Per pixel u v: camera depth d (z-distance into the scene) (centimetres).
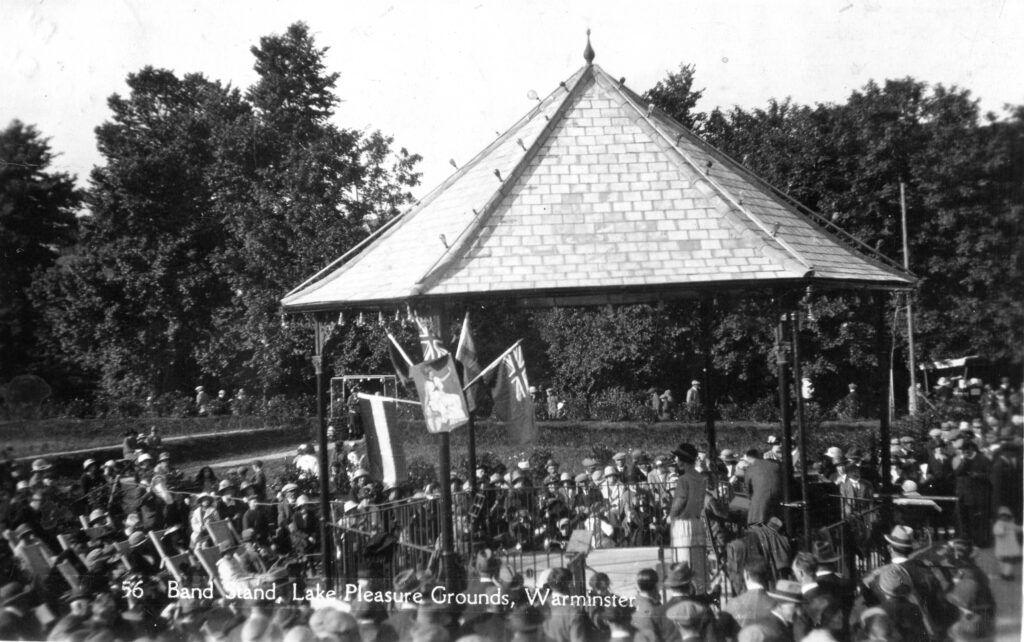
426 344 1495
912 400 3853
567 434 3897
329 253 4988
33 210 5778
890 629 1058
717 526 1641
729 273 1498
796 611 1060
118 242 5888
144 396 5688
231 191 5522
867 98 4228
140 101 6438
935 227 3972
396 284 1578
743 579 1384
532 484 1931
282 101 5756
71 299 5756
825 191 4425
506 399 1661
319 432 1656
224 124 5847
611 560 1680
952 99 3878
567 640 1086
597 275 1498
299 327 5066
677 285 1488
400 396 4466
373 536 1530
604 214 1591
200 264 5975
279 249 5175
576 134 1703
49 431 4556
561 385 4653
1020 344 2922
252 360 5316
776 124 4781
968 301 3816
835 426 3728
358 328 4497
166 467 2444
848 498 1595
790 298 1526
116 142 6219
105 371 5838
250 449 4650
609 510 1845
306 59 5781
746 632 980
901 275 1775
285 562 1619
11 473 2638
